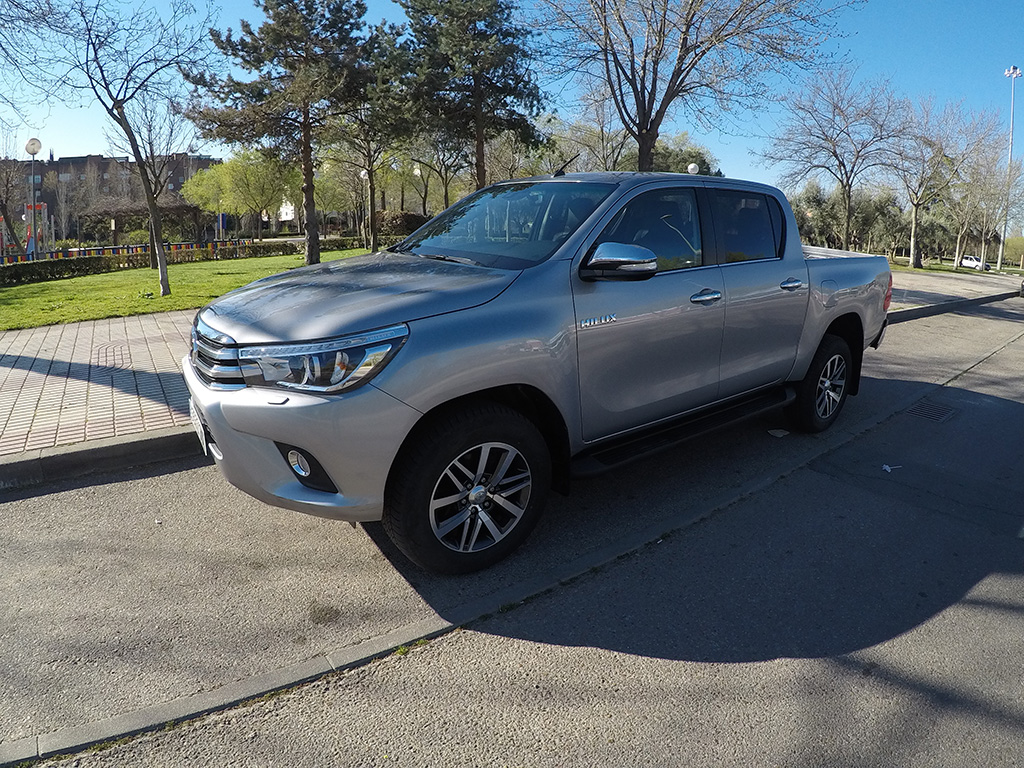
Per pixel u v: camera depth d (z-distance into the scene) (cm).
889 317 1225
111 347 800
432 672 260
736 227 438
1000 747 225
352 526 376
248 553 347
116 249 2767
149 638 280
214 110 2267
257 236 6322
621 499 412
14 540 362
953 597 315
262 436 283
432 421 298
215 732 230
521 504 334
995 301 1816
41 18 1088
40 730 230
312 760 218
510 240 373
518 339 309
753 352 442
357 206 5316
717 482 439
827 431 548
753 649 275
